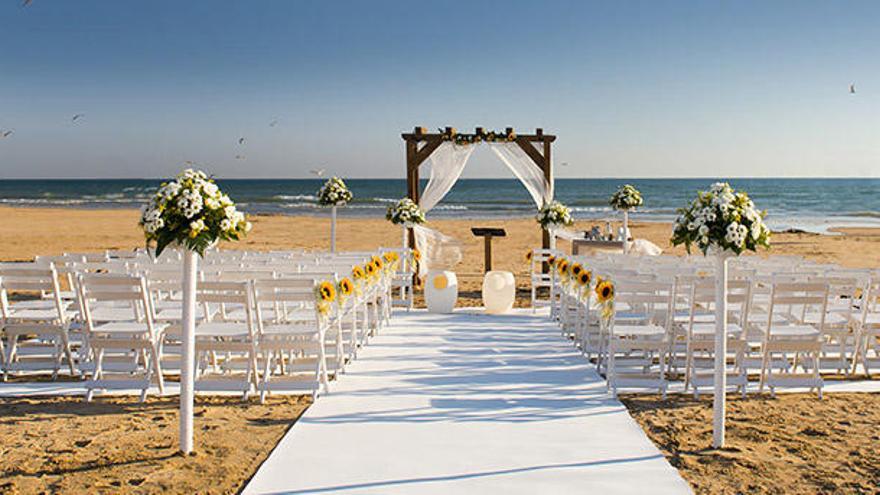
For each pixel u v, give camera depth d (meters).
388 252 10.69
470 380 6.32
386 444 4.57
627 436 4.77
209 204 4.19
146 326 5.96
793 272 7.61
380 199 53.09
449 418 5.16
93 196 58.78
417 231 13.36
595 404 5.57
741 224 4.42
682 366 6.90
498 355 7.43
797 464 4.33
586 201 52.34
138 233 25.44
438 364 6.98
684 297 7.88
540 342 8.16
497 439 4.69
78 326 6.96
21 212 35.91
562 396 5.81
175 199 4.22
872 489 3.96
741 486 3.98
